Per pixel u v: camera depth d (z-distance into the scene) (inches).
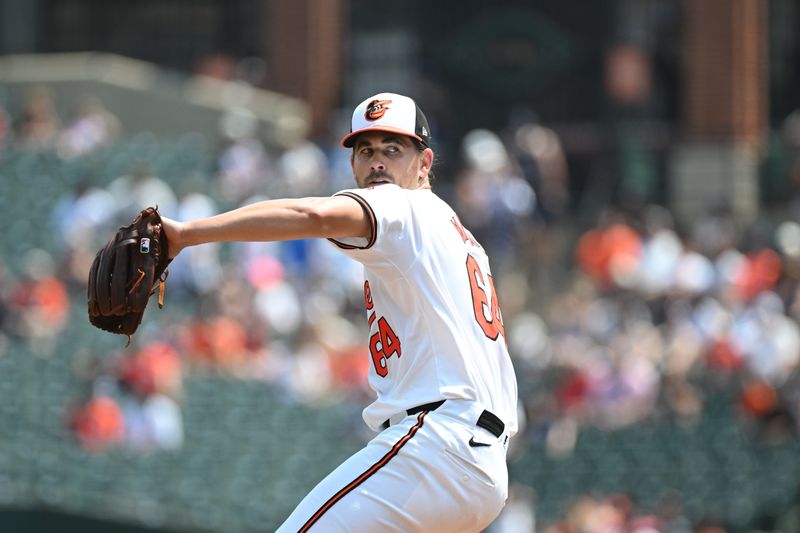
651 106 3004.4
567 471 1871.3
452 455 550.6
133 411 1628.9
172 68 3235.7
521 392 1996.8
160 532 1510.8
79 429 1601.9
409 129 578.2
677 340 2023.9
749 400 1897.1
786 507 1836.9
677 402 1924.2
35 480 1535.4
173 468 1635.1
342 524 548.1
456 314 560.4
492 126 3056.1
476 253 583.2
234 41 3203.7
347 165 2469.2
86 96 2568.9
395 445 552.1
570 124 3024.1
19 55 3201.3
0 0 3198.8
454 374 558.9
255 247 2038.6
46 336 1873.8
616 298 2183.8
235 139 2321.6
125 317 531.5
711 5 2753.4
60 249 2050.9
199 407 1750.7
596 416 1932.8
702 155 2723.9
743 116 2741.1
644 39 3004.4
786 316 2078.0
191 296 1945.1
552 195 2539.4
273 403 1809.8
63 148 2255.2
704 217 2461.9
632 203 2372.0
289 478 1705.2
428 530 554.9
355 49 3100.4
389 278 557.3
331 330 2047.2
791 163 2723.9
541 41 3034.0
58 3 3255.4
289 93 2886.3
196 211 2037.4
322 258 2137.1
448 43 3075.8
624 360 1964.8
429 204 569.0
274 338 1985.7
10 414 1652.3
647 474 1867.6
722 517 1823.3
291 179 2278.5
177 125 2588.6
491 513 569.9
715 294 2135.8
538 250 2395.4
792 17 3061.0
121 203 2046.0
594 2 3019.2
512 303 2278.5
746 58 2748.5
